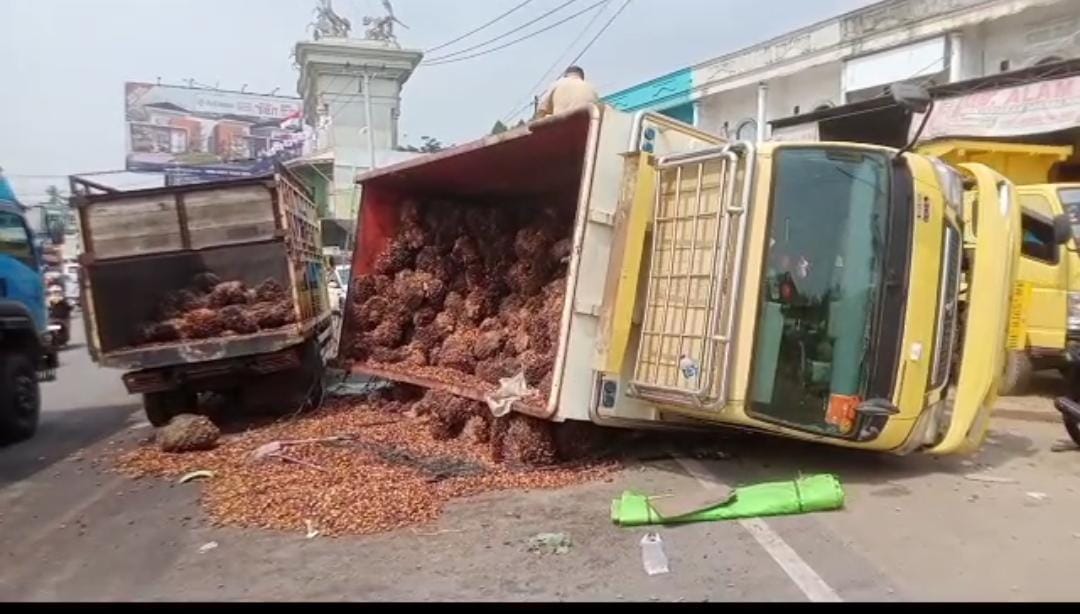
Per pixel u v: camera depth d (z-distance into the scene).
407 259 10.28
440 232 10.02
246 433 8.38
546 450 6.63
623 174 6.32
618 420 6.37
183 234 9.02
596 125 6.27
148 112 46.31
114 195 8.84
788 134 14.59
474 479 6.34
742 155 5.68
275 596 4.36
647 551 4.70
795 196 5.84
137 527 5.64
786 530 5.12
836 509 5.46
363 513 5.57
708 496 5.72
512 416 6.88
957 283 6.45
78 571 4.88
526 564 4.66
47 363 10.18
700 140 6.65
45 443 9.00
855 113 13.30
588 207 6.27
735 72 19.78
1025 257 9.68
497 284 9.05
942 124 12.66
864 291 5.88
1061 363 9.84
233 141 47.78
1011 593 4.13
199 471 6.88
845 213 5.89
